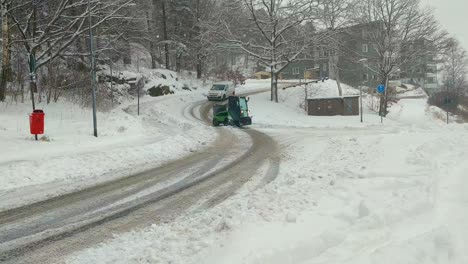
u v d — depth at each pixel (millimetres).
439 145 13680
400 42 43969
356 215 6938
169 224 7406
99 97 33125
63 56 33406
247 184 10641
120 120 23828
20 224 7547
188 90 53875
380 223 6328
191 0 59000
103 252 6184
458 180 8820
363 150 14648
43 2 30797
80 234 7000
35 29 29891
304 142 19031
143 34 46531
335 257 5234
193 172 12375
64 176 11508
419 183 8664
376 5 43969
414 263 4852
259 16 45844
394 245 5285
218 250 5773
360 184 8961
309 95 47281
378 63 46500
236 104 28328
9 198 9289
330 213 7156
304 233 6188
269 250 5379
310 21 44625
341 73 66875
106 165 13102
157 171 12531
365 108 48125
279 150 16766
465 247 5336
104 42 38219
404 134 18062
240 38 46906
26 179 10883
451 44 45844
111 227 7348
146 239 6660
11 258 6023
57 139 16906
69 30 31391
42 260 5945
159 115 33281
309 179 10234
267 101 44094
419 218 6594
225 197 9336
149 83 47906
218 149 17391
